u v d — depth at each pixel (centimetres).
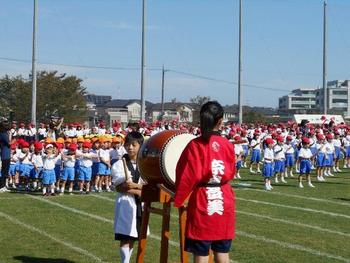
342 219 1513
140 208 877
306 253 1105
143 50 3550
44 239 1212
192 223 648
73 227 1356
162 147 802
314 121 4588
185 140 815
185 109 10400
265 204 1794
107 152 2153
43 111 6769
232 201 659
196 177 639
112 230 1323
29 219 1467
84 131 3288
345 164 3409
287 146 2820
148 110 11531
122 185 862
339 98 15612
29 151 2261
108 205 1753
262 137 3212
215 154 647
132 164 886
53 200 1867
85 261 1023
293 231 1333
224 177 650
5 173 2114
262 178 2711
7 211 1603
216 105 660
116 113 11100
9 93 6900
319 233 1312
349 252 1119
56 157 2056
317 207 1736
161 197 827
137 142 883
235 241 1211
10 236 1240
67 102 6844
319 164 2636
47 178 2000
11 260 1023
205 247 644
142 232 848
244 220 1480
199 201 646
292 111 12700
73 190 2166
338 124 4078
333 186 2377
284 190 2209
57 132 2842
